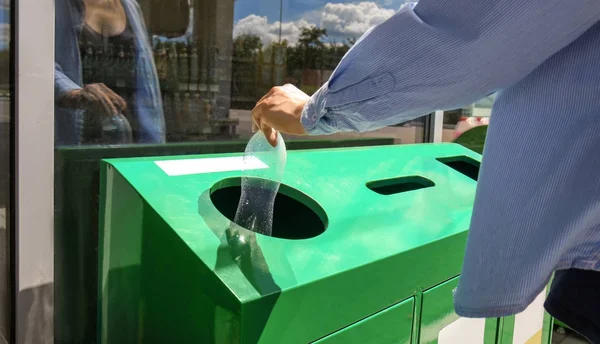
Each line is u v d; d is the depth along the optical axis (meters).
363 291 1.03
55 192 1.35
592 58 0.68
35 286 1.22
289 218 1.39
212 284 0.89
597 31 0.67
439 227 1.29
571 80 0.69
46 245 1.22
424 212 1.37
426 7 0.70
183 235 0.98
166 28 1.66
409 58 0.70
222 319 0.87
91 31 1.43
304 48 2.14
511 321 1.55
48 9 1.15
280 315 0.88
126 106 1.54
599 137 0.70
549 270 0.75
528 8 0.63
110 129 1.49
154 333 1.07
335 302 0.97
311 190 1.34
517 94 0.73
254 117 1.00
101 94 1.46
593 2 0.62
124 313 1.18
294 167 1.45
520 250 0.75
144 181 1.15
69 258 1.38
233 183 1.32
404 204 1.39
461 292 0.82
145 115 1.59
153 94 1.61
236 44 1.89
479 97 0.73
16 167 1.15
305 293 0.91
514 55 0.67
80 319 1.41
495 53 0.66
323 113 0.80
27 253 1.20
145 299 1.09
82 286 1.40
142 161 1.26
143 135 1.59
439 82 0.70
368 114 0.76
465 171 2.09
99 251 1.27
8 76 1.15
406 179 1.65
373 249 1.09
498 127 0.76
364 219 1.24
